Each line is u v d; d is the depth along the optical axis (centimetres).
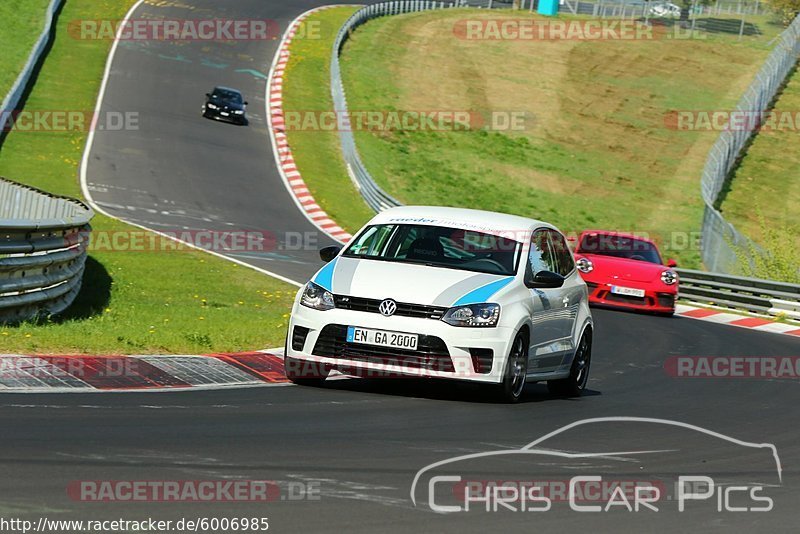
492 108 19388
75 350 3547
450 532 1889
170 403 2934
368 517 1945
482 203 14950
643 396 4050
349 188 13688
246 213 11494
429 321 3288
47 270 4656
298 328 3394
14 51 17162
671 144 18762
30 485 1994
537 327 3578
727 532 2028
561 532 1947
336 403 3161
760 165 17700
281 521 1883
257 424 2742
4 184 8456
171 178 12550
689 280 9231
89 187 11594
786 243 10231
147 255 7850
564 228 14562
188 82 17438
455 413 3153
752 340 6644
